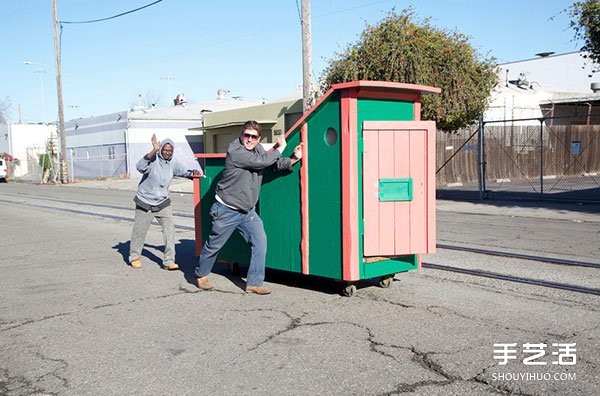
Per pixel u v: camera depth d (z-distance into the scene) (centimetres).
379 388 416
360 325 555
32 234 1217
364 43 1958
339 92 618
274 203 694
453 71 1927
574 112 3484
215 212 659
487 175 2775
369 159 624
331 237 639
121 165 4122
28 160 5547
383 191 629
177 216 1484
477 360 464
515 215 1460
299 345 505
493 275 750
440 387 416
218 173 764
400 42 1897
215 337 530
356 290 684
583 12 1512
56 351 505
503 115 3152
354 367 454
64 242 1098
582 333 524
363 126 618
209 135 3638
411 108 663
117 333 548
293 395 408
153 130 4081
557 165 3027
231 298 661
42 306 647
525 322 557
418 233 643
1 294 704
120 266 859
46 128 5884
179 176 830
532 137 2922
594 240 1039
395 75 1902
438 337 518
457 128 2089
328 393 410
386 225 634
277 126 3058
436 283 716
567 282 711
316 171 647
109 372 455
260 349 497
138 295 685
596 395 402
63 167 3969
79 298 678
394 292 675
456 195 2048
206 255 689
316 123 643
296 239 673
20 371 462
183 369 458
